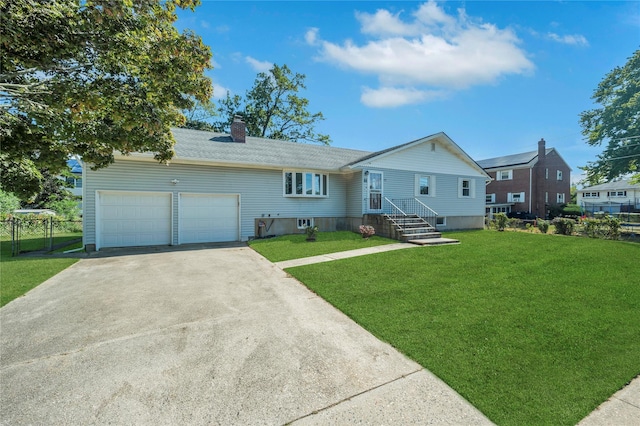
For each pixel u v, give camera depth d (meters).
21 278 6.32
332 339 3.49
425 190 15.25
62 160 6.67
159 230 11.28
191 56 5.27
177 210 11.43
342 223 14.91
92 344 3.38
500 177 32.00
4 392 2.49
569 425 2.11
